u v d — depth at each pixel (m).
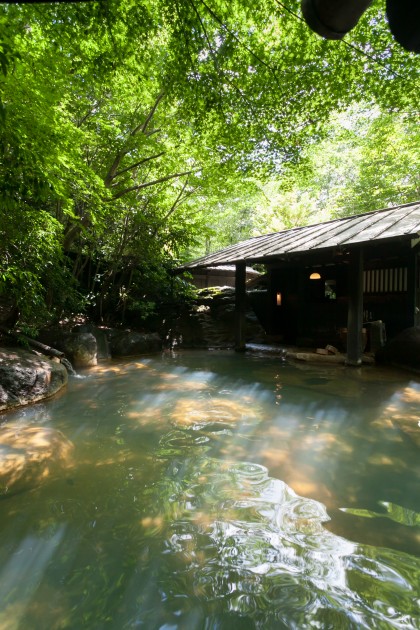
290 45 5.05
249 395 5.06
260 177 7.90
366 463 2.92
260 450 3.18
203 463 2.91
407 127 11.00
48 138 3.75
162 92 6.96
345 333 8.71
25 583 1.68
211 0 4.32
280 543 1.93
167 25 4.38
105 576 1.72
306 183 9.52
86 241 9.40
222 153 7.23
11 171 3.03
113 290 10.48
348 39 4.82
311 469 2.81
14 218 4.23
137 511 2.23
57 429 3.68
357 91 5.82
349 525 2.10
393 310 8.20
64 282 7.17
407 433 3.56
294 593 1.61
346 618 1.48
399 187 13.16
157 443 3.34
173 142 8.16
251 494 2.44
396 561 1.80
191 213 10.98
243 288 9.58
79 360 7.08
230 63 5.12
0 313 6.66
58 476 2.68
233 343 10.67
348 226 7.43
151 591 1.63
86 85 5.95
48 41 4.39
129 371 6.83
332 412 4.25
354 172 20.23
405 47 0.88
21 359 5.05
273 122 6.11
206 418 4.04
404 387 5.41
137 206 9.30
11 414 4.18
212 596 1.60
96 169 8.12
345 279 9.27
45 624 1.47
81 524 2.11
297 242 7.54
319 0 0.90
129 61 5.14
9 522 2.12
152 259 10.27
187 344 10.49
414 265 7.77
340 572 1.72
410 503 2.34
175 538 1.98
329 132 7.85
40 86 3.99
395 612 1.51
